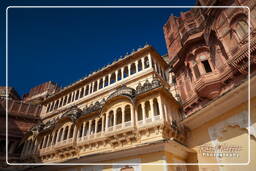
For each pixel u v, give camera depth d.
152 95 17.41
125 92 19.19
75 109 23.69
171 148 14.15
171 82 24.67
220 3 16.12
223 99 13.11
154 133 15.51
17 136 30.19
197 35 18.47
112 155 15.48
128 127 16.58
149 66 22.67
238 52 13.09
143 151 14.32
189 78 18.89
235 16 14.58
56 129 23.44
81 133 21.50
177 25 26.31
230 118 13.24
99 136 18.73
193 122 16.38
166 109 17.00
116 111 18.84
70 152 20.11
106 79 27.22
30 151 24.62
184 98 19.55
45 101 34.28
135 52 24.59
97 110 20.50
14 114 32.16
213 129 14.63
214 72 15.69
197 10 23.33
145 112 17.45
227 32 15.12
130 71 24.70
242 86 11.70
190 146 16.59
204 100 16.48
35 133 25.86
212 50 17.02
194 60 18.19
